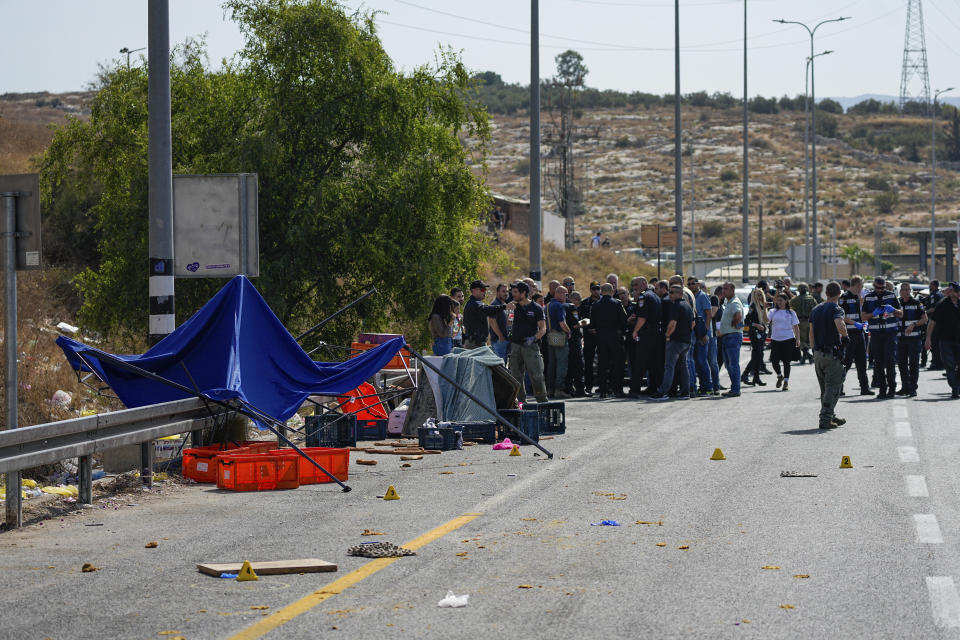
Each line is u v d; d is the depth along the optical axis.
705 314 45.03
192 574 15.23
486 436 30.45
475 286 36.19
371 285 43.38
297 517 19.61
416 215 42.81
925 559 15.72
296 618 12.80
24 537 18.14
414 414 31.94
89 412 33.84
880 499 20.64
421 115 44.56
